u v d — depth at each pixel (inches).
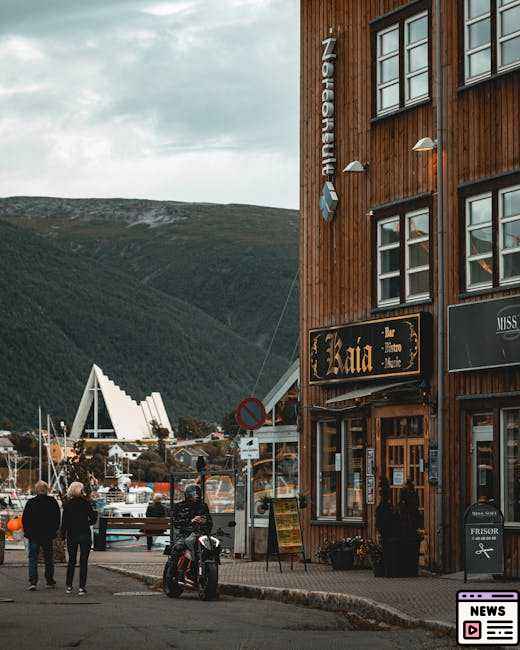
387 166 1224.2
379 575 1073.5
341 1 1298.0
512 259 1067.3
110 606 893.2
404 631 719.7
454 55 1136.2
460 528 1093.8
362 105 1262.3
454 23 1137.4
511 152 1072.2
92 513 1035.9
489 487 1073.5
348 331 1249.4
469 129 1115.9
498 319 1057.5
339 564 1167.0
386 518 1074.7
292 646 642.2
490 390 1072.8
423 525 1138.0
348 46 1286.9
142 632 709.9
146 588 1096.2
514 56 1082.1
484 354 1071.0
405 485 1139.9
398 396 1183.6
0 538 1438.2
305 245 1342.3
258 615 820.0
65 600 956.0
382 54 1243.2
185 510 990.4
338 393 1282.0
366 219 1249.4
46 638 678.5
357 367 1234.6
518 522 1035.9
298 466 1360.7
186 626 744.3
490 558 956.0
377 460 1215.6
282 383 1414.9
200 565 949.8
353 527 1248.2
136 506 2797.7
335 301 1293.1
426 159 1170.6
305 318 1338.6
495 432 1059.9
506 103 1079.6
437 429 1122.0
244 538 1416.1
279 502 1143.6
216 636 690.8
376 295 1234.0
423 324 1146.0
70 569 1032.2
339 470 1278.3
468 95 1118.4
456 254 1120.8
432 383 1141.1
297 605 903.1
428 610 775.7
